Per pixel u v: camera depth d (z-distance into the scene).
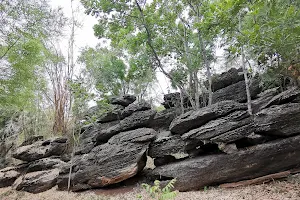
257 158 7.07
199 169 7.54
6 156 17.52
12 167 14.43
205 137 7.51
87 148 11.30
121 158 8.88
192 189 7.53
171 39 12.54
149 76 15.45
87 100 11.89
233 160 7.23
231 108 7.81
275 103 8.17
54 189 10.95
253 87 10.78
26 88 10.43
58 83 17.08
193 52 11.87
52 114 18.27
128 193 8.27
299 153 6.95
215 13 7.26
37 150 13.66
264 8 6.04
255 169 7.07
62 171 10.83
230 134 7.26
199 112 8.27
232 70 11.97
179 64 13.03
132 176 8.68
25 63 9.33
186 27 12.02
